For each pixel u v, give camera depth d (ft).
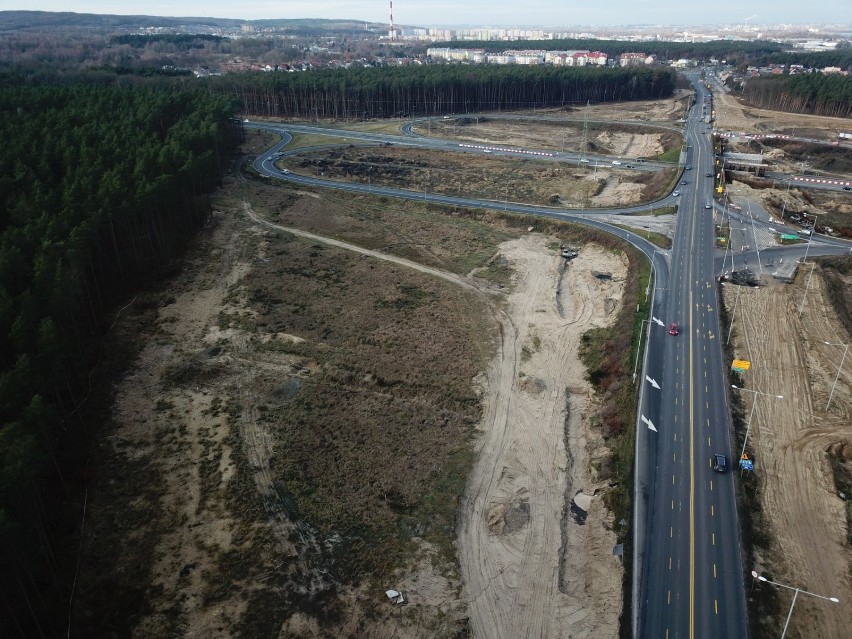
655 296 390.63
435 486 255.91
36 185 395.96
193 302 394.52
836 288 413.80
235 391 310.04
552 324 384.88
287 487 249.55
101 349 334.03
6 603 181.47
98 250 373.20
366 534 231.71
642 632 192.44
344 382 319.47
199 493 245.04
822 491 246.88
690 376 313.53
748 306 382.42
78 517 230.68
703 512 234.99
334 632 195.83
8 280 295.69
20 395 232.94
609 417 291.17
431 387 317.42
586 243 498.28
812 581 209.05
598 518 239.71
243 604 201.16
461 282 439.63
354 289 421.18
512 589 213.87
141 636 189.98
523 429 291.38
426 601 208.33
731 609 199.00
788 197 578.66
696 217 526.16
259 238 497.87
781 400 299.79
